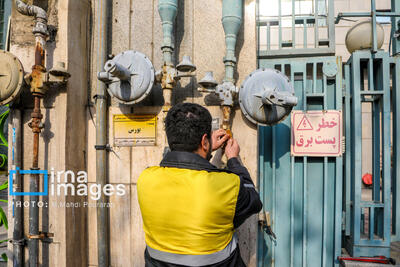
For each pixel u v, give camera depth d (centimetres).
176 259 99
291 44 255
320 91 234
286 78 183
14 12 208
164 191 104
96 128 203
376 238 223
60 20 197
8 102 194
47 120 198
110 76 179
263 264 228
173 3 189
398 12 223
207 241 99
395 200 244
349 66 241
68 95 195
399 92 243
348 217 234
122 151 207
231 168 131
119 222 207
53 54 197
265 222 222
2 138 251
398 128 242
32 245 192
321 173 228
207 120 114
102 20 207
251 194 112
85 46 216
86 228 213
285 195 230
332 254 224
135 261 204
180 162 108
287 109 177
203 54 202
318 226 227
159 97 205
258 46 238
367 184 592
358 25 235
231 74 189
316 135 221
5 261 240
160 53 208
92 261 212
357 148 222
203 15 203
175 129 111
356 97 226
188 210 100
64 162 192
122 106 207
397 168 244
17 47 207
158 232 105
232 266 105
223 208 100
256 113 179
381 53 225
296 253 228
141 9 212
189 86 202
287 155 231
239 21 188
